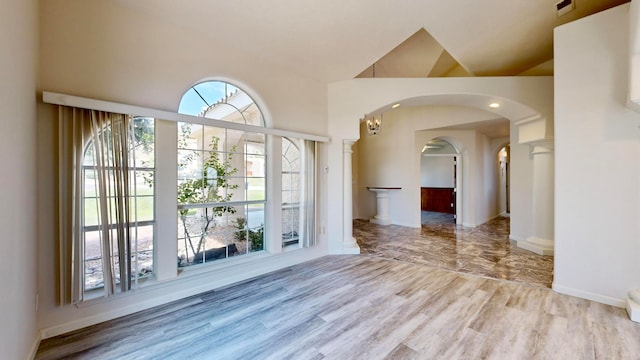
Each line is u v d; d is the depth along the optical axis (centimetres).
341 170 439
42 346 199
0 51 135
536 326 222
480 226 675
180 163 297
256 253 358
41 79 207
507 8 281
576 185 272
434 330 218
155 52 266
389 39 322
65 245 213
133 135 249
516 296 279
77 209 217
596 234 262
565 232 280
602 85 256
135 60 254
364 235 586
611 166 253
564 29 276
